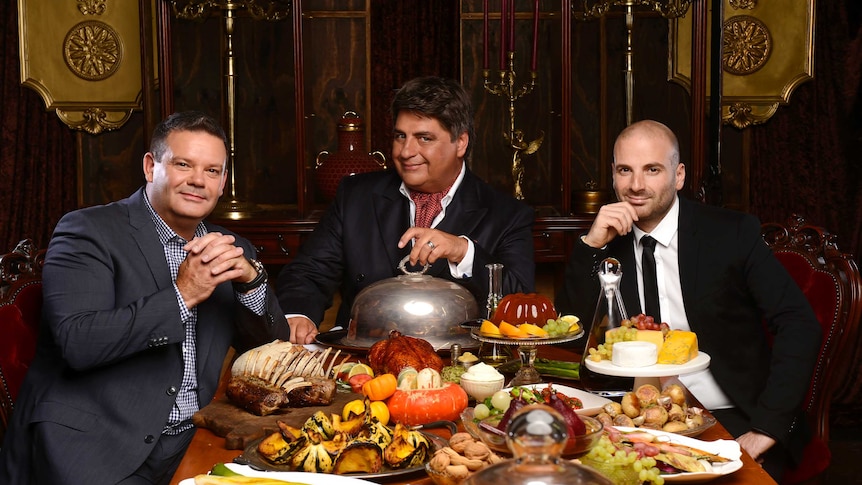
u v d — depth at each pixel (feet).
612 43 13.73
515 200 10.07
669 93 13.83
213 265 6.71
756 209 14.96
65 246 7.11
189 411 7.20
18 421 7.04
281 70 13.87
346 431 4.97
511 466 3.06
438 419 5.60
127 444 6.77
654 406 5.57
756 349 8.19
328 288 10.07
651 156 8.19
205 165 7.26
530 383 6.56
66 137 14.12
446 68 14.88
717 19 12.37
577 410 5.65
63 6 13.83
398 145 9.53
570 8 12.75
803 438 7.86
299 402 5.86
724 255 8.20
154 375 6.98
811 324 7.73
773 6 14.46
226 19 12.94
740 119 14.58
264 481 4.38
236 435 5.34
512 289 9.11
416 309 7.38
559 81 13.26
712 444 5.10
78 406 6.85
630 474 4.38
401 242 8.50
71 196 14.19
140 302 6.71
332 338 8.02
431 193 9.89
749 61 14.53
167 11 12.30
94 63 13.92
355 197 10.09
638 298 8.44
